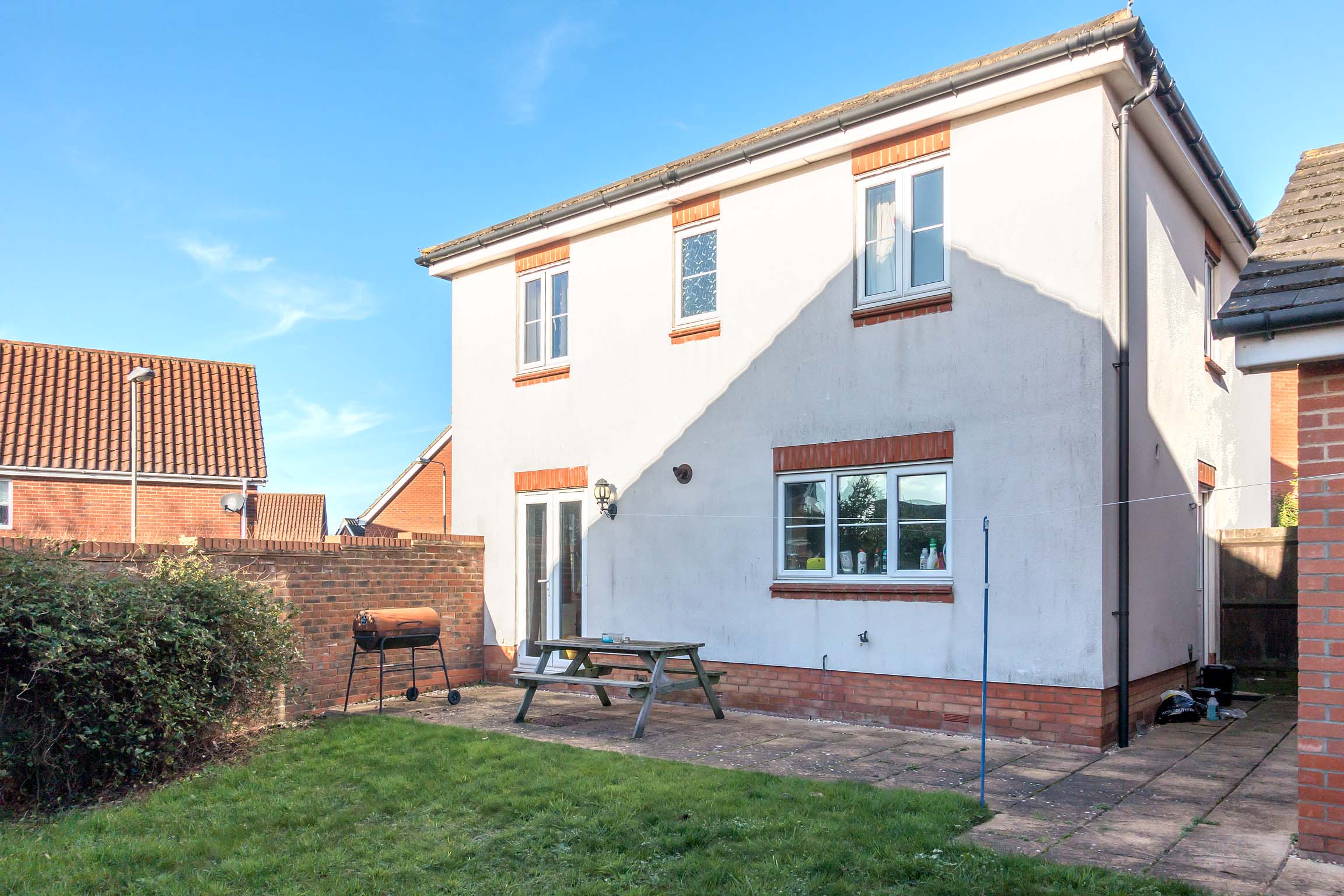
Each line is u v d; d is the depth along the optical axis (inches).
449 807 248.7
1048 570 325.7
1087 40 312.3
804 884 187.0
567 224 484.4
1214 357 472.7
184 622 298.0
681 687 358.6
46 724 267.7
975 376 347.9
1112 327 328.8
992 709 335.6
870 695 366.3
